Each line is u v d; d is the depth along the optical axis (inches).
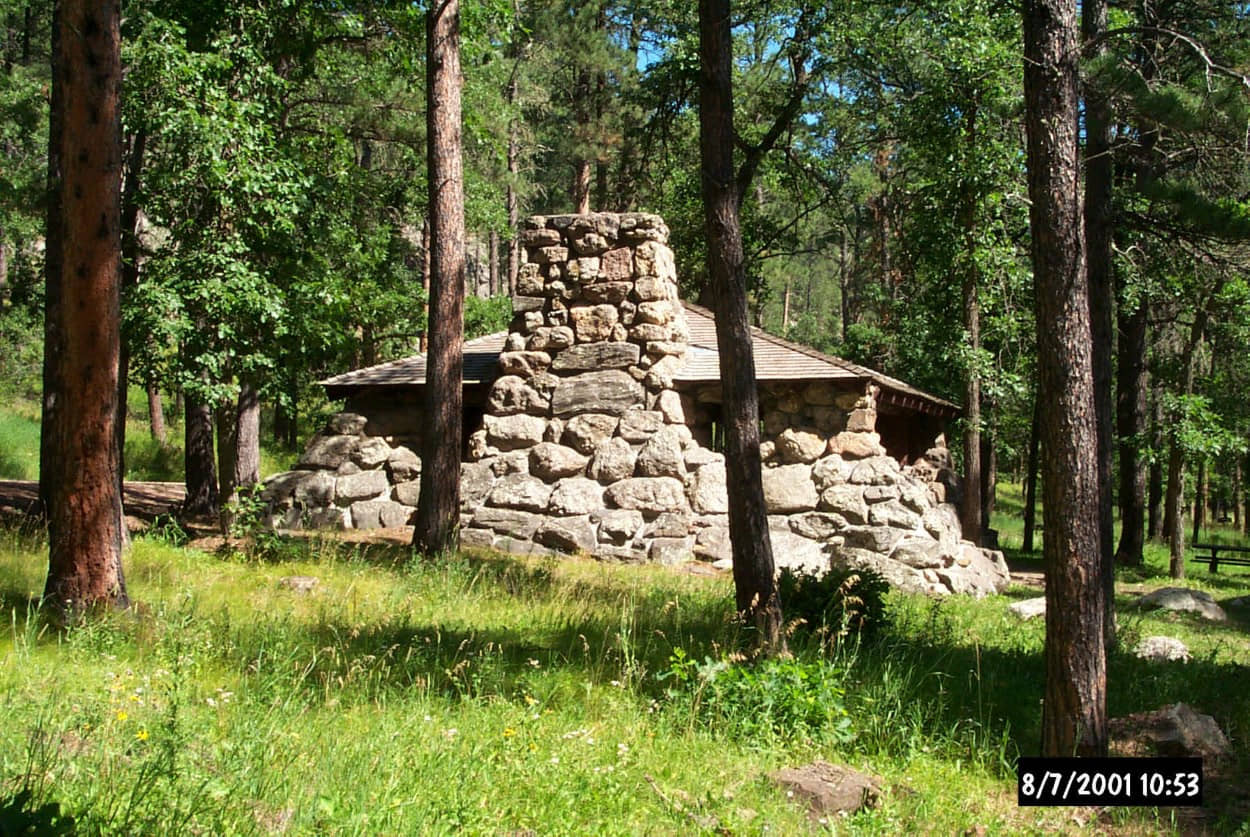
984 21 652.7
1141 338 1103.6
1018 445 1347.2
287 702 270.8
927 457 942.4
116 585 367.2
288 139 691.4
